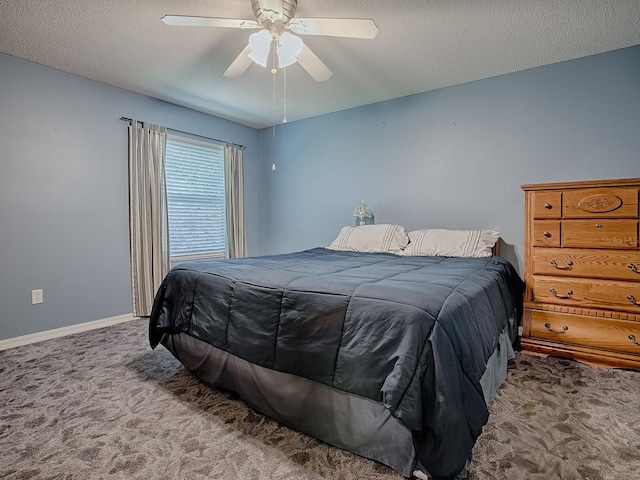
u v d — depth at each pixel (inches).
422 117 131.7
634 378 77.6
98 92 122.0
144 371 83.5
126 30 90.0
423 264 88.3
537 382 76.2
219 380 71.2
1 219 101.4
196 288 78.8
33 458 52.0
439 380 41.7
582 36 91.4
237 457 51.8
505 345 80.7
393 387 42.4
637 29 88.0
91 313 120.8
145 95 135.2
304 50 79.9
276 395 59.9
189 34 92.1
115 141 126.7
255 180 183.6
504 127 115.3
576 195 86.4
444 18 84.1
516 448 53.3
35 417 63.2
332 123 156.7
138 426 60.2
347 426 51.3
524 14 82.1
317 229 164.4
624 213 81.0
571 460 50.6
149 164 134.3
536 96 109.9
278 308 61.0
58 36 92.4
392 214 140.3
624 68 97.5
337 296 54.6
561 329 89.0
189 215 153.9
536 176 110.4
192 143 152.6
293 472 48.4
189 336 80.2
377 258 104.2
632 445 54.2
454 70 112.3
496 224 117.6
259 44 74.7
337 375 51.2
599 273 84.1
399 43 95.7
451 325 45.8
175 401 68.9
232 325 68.3
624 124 97.7
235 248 169.2
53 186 111.7
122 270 129.3
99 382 77.5
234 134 171.6
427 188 131.3
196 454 52.6
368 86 125.5
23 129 105.3
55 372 82.9
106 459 51.6
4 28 88.2
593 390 72.2
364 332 49.5
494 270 82.7
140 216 132.5
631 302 80.7
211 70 113.3
